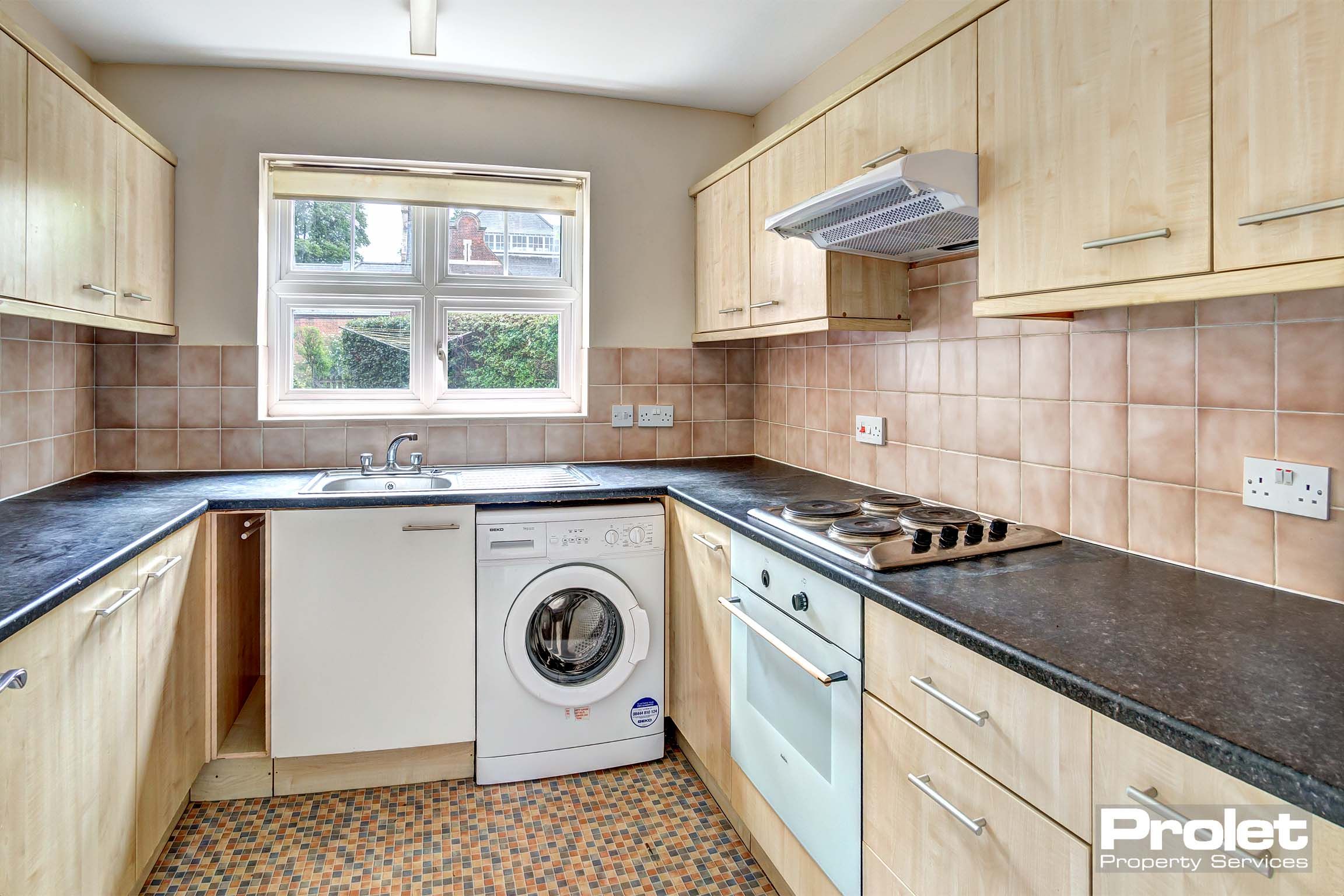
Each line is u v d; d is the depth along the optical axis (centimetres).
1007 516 188
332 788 230
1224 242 106
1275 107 99
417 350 301
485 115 289
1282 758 74
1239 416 136
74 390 250
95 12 227
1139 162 118
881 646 136
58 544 157
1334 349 122
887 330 220
